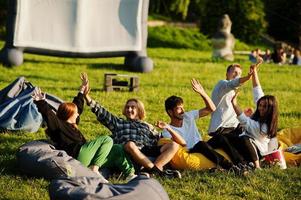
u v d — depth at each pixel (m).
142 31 26.59
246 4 52.91
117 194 8.48
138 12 26.44
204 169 11.40
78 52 26.08
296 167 12.09
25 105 14.37
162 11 59.38
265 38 56.75
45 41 25.88
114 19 26.30
